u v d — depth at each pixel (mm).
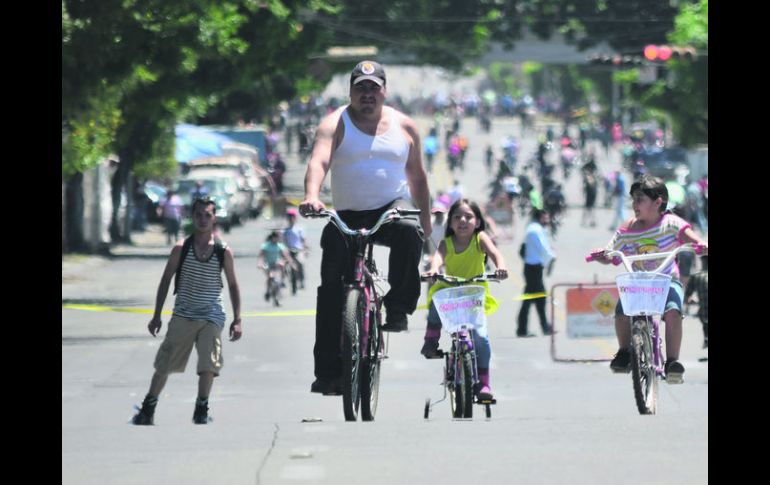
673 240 37062
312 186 32906
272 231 105375
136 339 83000
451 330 36875
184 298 41219
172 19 106812
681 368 35781
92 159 115375
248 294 114750
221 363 41219
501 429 30109
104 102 114812
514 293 113312
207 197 40688
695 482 23359
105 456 27016
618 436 28453
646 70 161250
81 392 60531
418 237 33719
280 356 75188
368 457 25938
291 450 26812
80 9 98562
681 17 173750
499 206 173500
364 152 33750
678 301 36219
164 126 165000
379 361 35250
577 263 140500
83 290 114938
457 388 37219
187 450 27641
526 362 72312
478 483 23328
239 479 23891
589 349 78312
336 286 33531
